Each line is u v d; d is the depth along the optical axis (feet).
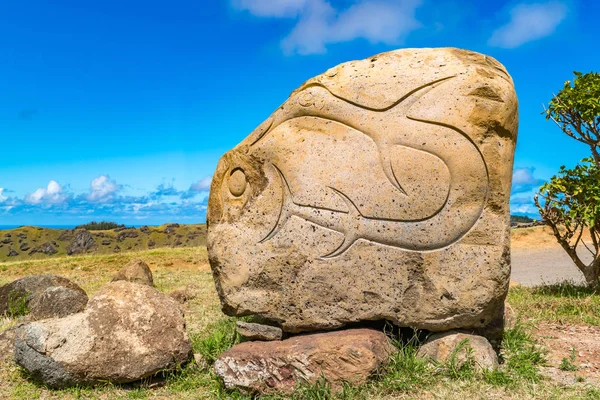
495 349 16.42
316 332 15.61
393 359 14.30
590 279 26.81
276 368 13.78
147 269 32.53
